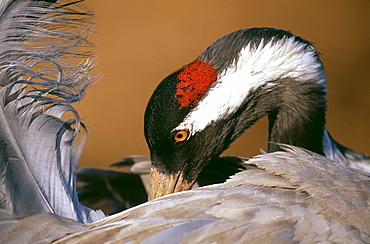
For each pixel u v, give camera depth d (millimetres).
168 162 7789
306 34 19500
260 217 5297
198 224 5133
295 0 21094
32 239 5078
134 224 5121
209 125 7812
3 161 5949
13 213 5590
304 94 8297
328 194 5742
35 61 6531
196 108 7711
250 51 8039
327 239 5258
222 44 8078
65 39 6816
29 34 6496
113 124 16438
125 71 18156
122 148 15688
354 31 19578
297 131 8461
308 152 6789
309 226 5328
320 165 6281
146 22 20297
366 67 18219
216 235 5051
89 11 7555
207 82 7766
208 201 5461
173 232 5020
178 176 7840
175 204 5422
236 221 5211
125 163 9047
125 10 20828
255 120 8297
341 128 16172
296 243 5129
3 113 6289
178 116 7605
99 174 8844
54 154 6270
